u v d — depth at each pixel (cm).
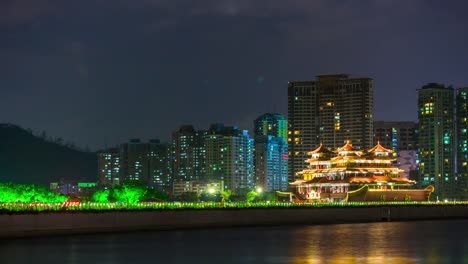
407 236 19012
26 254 13800
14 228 17062
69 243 16138
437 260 13188
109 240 17075
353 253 14412
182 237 18350
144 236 18575
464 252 14638
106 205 19975
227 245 16050
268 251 14775
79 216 18788
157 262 12812
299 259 13325
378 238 18262
